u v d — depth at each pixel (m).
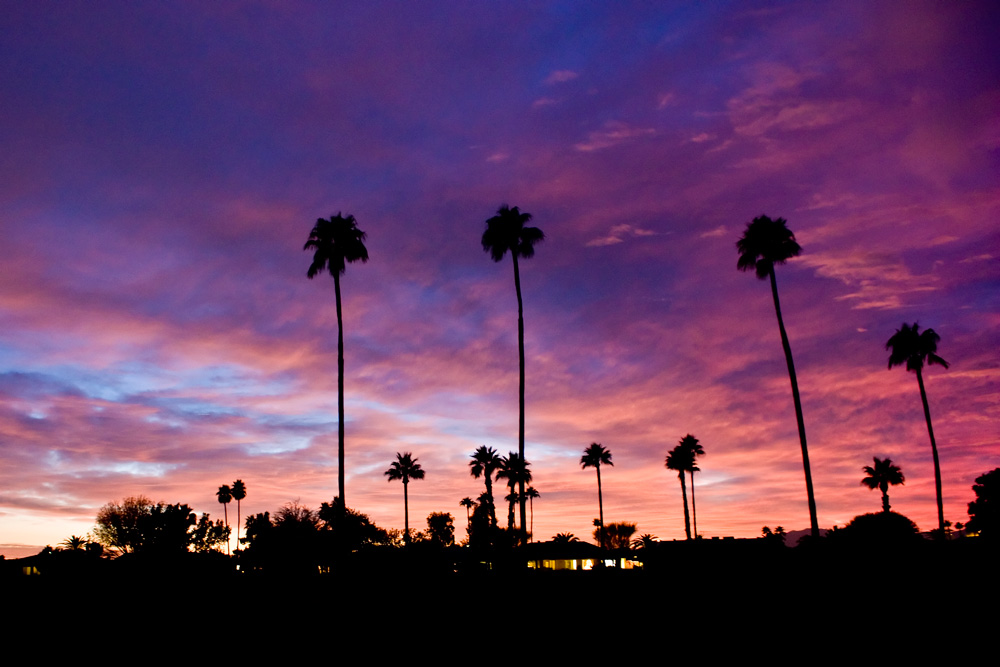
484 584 43.09
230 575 50.16
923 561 41.41
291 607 35.72
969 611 28.83
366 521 65.62
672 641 27.30
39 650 27.81
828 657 23.62
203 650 27.61
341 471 47.41
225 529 82.44
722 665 23.34
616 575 51.09
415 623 32.16
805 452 47.12
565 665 24.22
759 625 29.41
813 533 45.56
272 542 52.88
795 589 36.75
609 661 24.55
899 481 77.81
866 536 54.31
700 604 34.53
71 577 44.97
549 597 37.69
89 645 28.48
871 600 32.53
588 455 98.12
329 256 50.06
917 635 25.86
